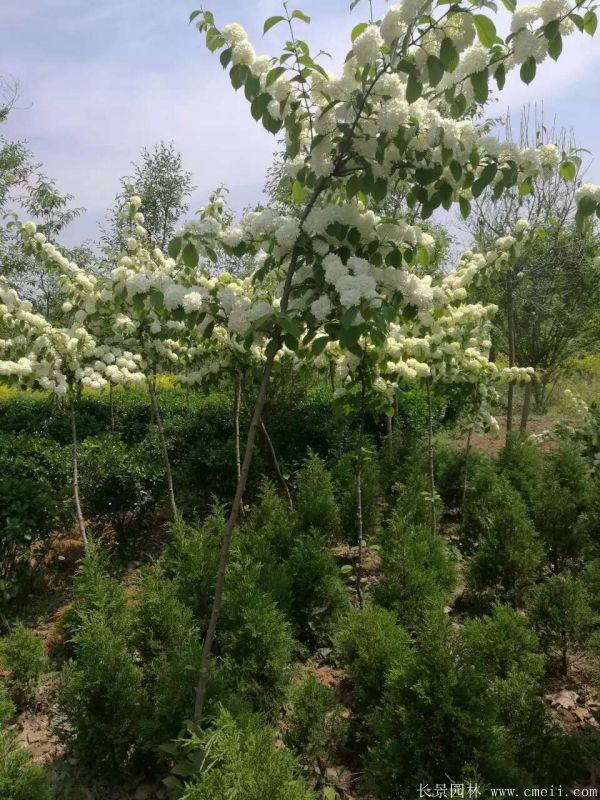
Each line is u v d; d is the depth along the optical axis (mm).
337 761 2715
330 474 5336
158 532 5719
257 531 4426
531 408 13250
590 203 2354
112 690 2648
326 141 2312
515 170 2373
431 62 2012
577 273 7977
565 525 4496
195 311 2477
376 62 2195
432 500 4969
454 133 2176
